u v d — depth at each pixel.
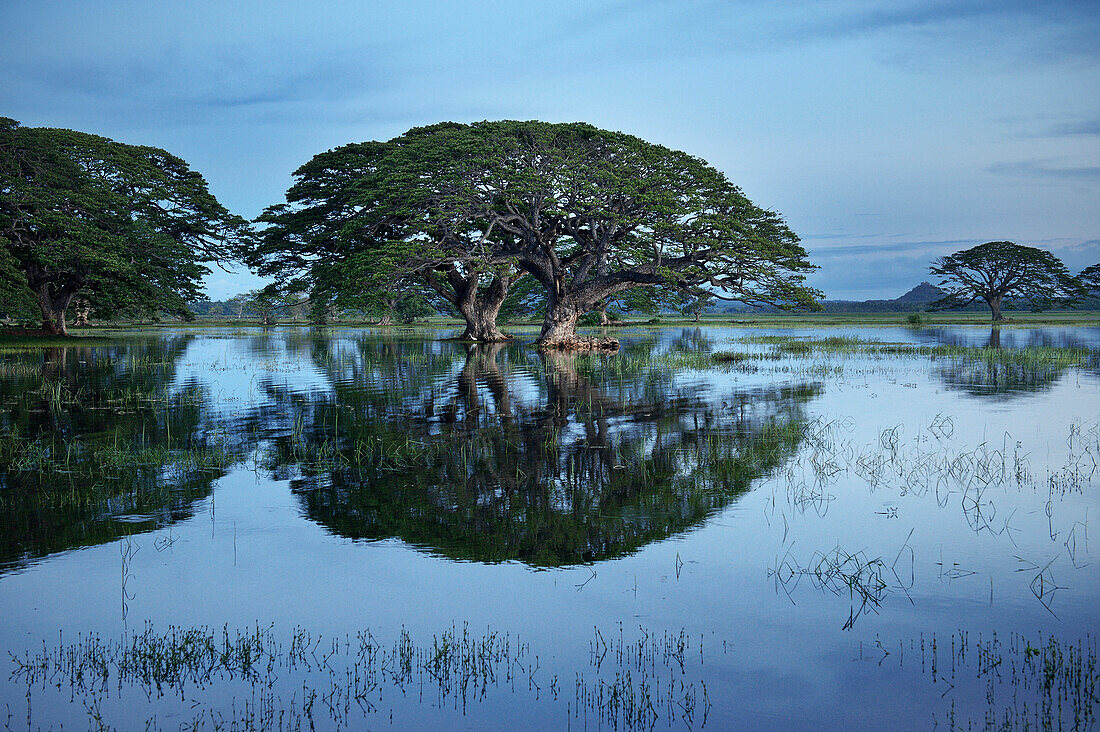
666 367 30.00
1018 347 41.25
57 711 5.23
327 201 50.50
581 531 8.78
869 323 98.50
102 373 28.08
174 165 58.81
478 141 39.59
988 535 8.61
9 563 7.86
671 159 40.34
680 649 6.01
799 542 8.38
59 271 51.75
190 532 8.81
